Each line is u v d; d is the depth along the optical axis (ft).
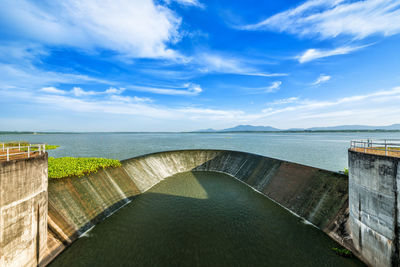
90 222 68.08
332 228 63.05
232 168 151.53
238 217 77.51
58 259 51.11
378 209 44.88
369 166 47.52
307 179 86.74
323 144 355.56
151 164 137.90
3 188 36.45
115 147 288.92
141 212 81.05
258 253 56.03
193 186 119.34
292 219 75.15
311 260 52.80
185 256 54.49
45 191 48.83
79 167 82.64
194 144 361.10
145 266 50.42
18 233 39.75
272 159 120.06
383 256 43.45
